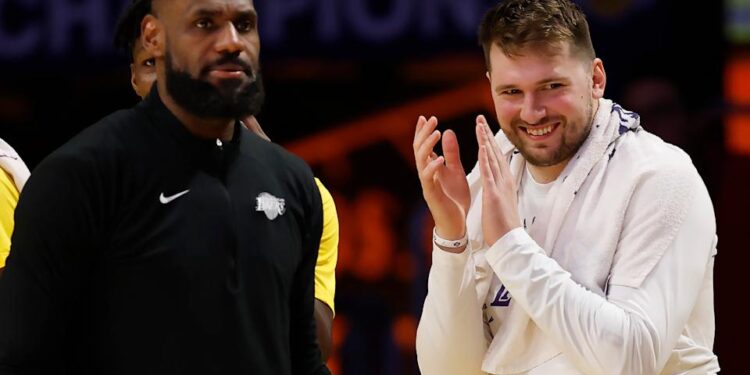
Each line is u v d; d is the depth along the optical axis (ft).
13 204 27.17
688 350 27.50
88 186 20.90
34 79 61.87
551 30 26.27
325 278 30.60
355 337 58.85
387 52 58.44
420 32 58.03
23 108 62.34
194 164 21.89
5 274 21.12
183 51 21.50
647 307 25.89
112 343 21.20
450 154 27.71
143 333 21.16
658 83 55.98
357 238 60.18
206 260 21.44
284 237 22.63
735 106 56.49
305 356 23.94
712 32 56.80
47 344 20.88
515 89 26.81
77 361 21.56
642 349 25.53
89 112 62.34
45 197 20.83
